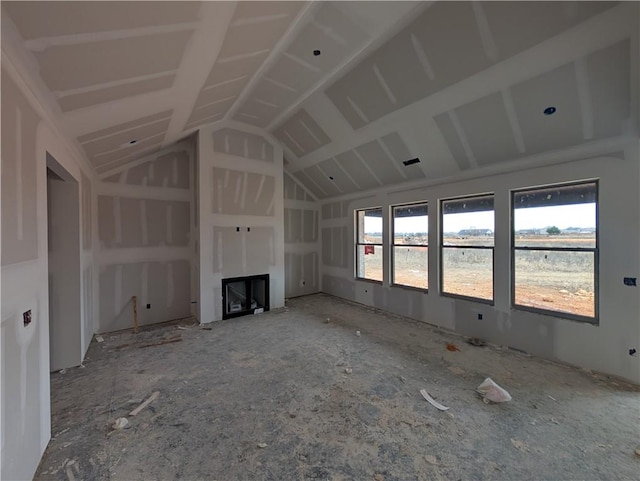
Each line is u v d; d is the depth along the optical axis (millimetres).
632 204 2727
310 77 3629
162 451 1894
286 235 6824
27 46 1403
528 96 2832
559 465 1778
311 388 2686
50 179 3105
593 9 2084
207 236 4836
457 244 4352
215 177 4922
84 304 3490
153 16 1567
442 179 4438
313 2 2381
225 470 1741
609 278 2877
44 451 1877
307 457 1842
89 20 1384
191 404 2430
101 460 1815
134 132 3326
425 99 3379
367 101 3820
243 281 5312
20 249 1614
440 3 2383
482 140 3531
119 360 3320
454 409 2359
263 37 2596
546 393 2600
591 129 2818
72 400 2488
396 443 1969
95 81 1944
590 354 3010
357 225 6395
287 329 4453
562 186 3248
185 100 3150
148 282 4805
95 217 4305
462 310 4207
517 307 3650
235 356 3428
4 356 1421
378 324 4719
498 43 2510
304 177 6711
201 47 2193
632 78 2338
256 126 5344
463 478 1682
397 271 5410
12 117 1531
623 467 1762
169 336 4141
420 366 3154
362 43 2945
